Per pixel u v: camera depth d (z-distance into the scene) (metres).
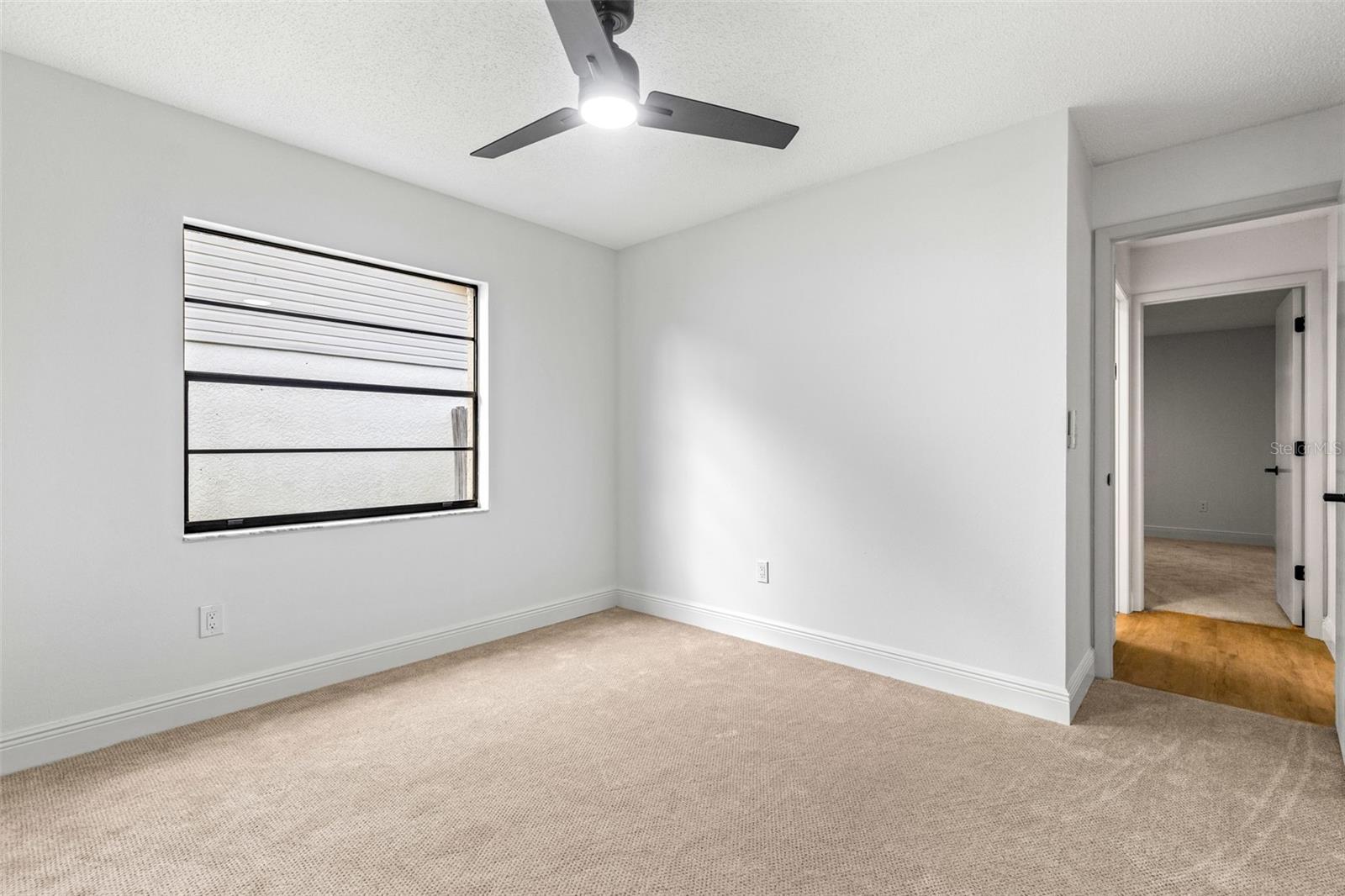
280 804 1.90
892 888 1.54
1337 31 1.93
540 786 2.01
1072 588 2.57
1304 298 3.59
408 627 3.13
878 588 2.99
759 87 2.28
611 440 4.21
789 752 2.22
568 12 1.36
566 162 2.89
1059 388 2.46
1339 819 1.82
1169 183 2.72
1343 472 2.22
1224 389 6.68
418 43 2.01
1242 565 5.54
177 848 1.69
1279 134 2.49
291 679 2.71
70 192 2.17
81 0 1.78
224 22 1.90
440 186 3.16
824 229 3.16
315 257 2.90
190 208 2.44
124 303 2.29
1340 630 2.18
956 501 2.74
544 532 3.78
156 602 2.37
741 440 3.53
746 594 3.53
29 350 2.10
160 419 2.38
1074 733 2.36
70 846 1.69
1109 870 1.61
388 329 3.16
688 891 1.53
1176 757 2.18
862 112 2.45
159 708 2.37
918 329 2.84
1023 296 2.55
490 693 2.75
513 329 3.60
